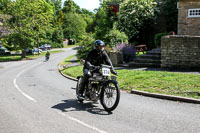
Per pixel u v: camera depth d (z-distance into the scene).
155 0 27.25
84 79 6.10
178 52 11.70
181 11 17.36
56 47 65.00
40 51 48.56
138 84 8.78
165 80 8.79
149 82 8.80
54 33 65.44
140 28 26.66
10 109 5.86
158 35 21.44
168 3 25.25
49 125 4.55
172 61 11.93
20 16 36.31
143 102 6.50
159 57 13.67
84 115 5.25
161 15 26.31
